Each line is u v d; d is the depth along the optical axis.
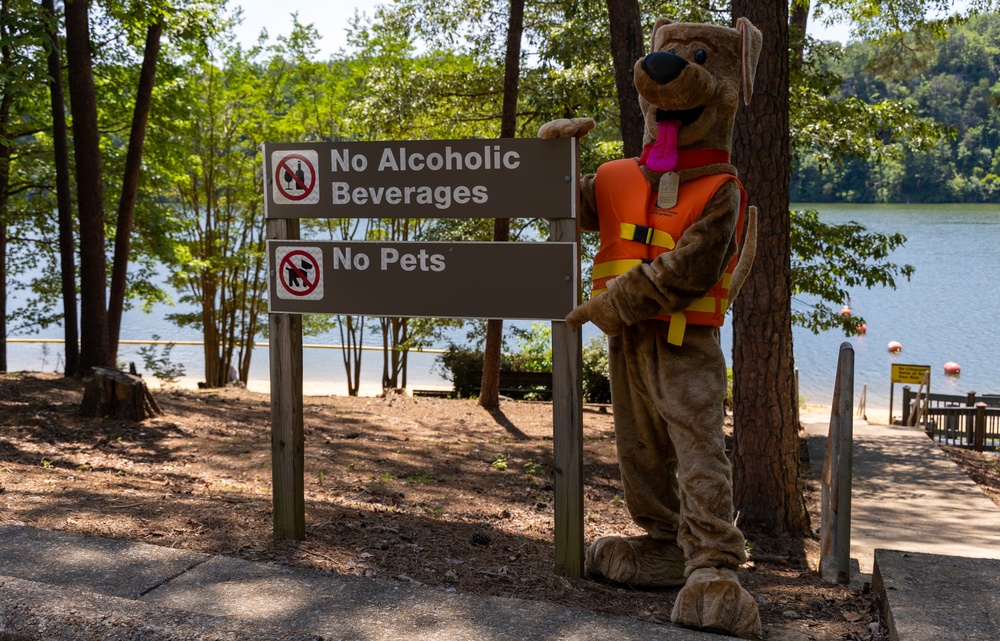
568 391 4.11
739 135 7.76
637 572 4.28
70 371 14.56
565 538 4.25
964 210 115.44
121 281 15.23
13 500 5.07
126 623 2.71
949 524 9.34
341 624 3.09
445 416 14.22
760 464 8.01
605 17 15.30
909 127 14.84
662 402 3.96
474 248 4.12
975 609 3.49
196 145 25.31
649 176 4.00
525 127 18.00
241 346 27.73
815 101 14.76
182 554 3.82
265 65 25.42
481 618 3.14
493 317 4.13
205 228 28.69
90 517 4.67
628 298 3.77
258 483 7.30
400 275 4.23
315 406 14.15
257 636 2.66
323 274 4.33
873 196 115.31
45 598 2.86
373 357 39.19
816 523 8.93
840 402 5.29
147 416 10.21
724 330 42.62
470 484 8.44
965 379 36.69
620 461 4.41
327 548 4.43
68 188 14.66
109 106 18.19
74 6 13.05
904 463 13.02
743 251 4.13
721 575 3.67
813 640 3.88
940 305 58.62
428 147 4.17
